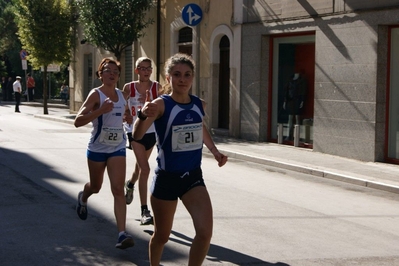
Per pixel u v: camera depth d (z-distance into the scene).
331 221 9.54
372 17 15.55
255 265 7.04
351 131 16.33
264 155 16.66
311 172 14.46
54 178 12.21
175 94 5.71
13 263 6.77
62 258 7.03
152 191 5.77
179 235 8.16
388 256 7.68
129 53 27.97
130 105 8.66
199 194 5.64
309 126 18.31
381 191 12.60
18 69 49.78
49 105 41.09
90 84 32.25
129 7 24.81
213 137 21.06
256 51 19.77
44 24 30.97
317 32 17.38
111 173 7.47
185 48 23.97
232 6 20.75
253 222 9.17
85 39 27.09
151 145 8.62
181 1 23.58
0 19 48.22
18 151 16.25
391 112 15.66
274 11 18.94
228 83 21.84
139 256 7.21
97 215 9.14
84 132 22.44
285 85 19.27
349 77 16.34
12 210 9.31
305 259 7.36
